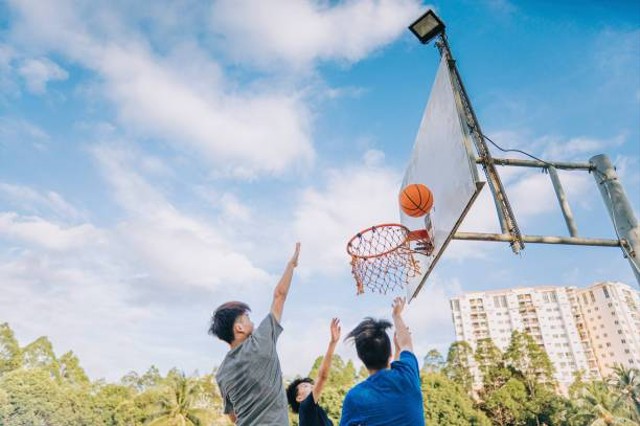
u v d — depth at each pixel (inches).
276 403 90.9
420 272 210.7
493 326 3887.8
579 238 169.3
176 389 1472.7
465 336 3900.1
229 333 102.3
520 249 166.6
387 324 99.7
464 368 2033.7
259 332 95.9
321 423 132.3
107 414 1931.6
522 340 1888.5
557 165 185.5
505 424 1691.7
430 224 201.0
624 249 170.6
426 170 211.2
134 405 1802.4
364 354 94.6
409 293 232.4
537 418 1663.4
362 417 84.6
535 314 3828.7
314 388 134.8
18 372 1899.6
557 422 1644.9
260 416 89.0
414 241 205.3
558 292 3873.0
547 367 1801.2
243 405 91.0
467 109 177.3
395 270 201.5
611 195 179.2
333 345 136.5
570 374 3550.7
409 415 83.5
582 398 1706.4
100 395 2092.8
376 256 206.2
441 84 189.5
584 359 3592.5
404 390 86.1
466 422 1416.1
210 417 1467.8
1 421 1732.3
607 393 1803.6
